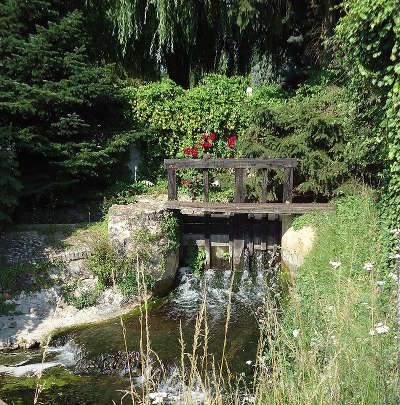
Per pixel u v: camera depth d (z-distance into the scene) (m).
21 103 9.66
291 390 2.68
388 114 5.75
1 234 8.82
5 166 8.41
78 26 11.12
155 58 14.35
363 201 7.45
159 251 8.75
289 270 8.58
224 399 3.26
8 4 10.19
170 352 6.46
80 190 11.39
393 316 3.34
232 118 12.16
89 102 10.64
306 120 9.35
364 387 2.70
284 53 14.27
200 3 13.26
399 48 5.39
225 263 10.30
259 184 10.04
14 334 7.30
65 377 6.18
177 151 12.64
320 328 3.67
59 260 8.23
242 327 7.30
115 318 7.88
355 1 6.09
